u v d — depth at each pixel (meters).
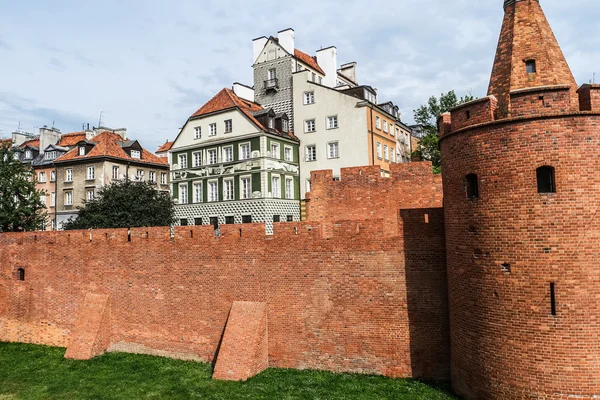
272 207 44.09
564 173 13.21
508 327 13.91
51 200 63.00
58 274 25.69
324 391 17.36
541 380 13.35
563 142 13.25
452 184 15.92
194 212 48.50
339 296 19.45
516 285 13.75
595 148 13.18
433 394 16.56
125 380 19.84
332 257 19.59
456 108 15.59
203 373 20.16
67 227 40.56
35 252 26.50
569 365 13.06
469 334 15.29
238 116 45.47
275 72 51.28
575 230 13.11
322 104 47.81
